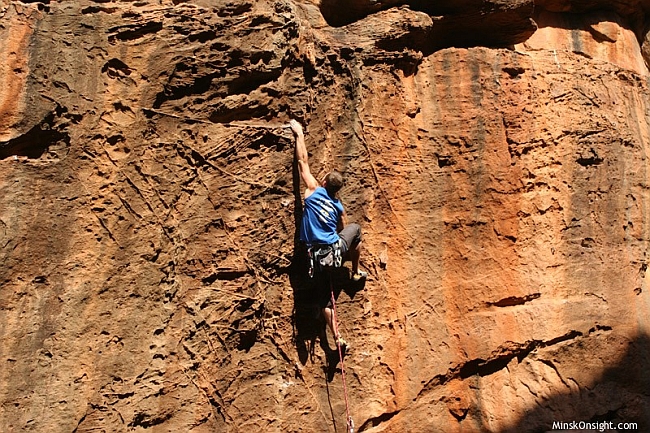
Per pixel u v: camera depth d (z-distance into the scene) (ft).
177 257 17.63
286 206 19.11
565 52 24.34
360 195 20.12
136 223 17.16
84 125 16.76
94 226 16.71
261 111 18.97
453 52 22.02
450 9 22.22
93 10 17.15
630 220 23.70
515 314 21.30
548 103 22.89
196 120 18.11
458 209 21.38
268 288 19.02
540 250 21.94
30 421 15.35
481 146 21.68
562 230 22.39
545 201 22.22
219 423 17.98
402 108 21.08
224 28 18.25
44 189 16.25
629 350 22.27
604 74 24.44
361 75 20.40
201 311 17.88
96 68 16.99
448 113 21.66
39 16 16.53
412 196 20.99
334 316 18.92
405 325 20.42
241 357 18.60
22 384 15.42
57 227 16.29
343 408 19.31
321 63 20.03
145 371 16.87
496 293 21.29
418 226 20.94
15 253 15.79
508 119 22.12
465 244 21.34
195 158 18.10
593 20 26.71
